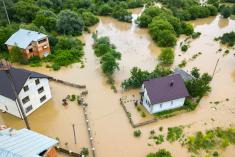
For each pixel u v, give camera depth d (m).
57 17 79.81
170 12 88.75
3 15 83.25
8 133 28.69
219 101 46.66
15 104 40.94
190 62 60.59
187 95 43.31
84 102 46.16
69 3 98.31
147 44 71.50
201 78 49.47
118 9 92.88
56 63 59.47
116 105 45.75
